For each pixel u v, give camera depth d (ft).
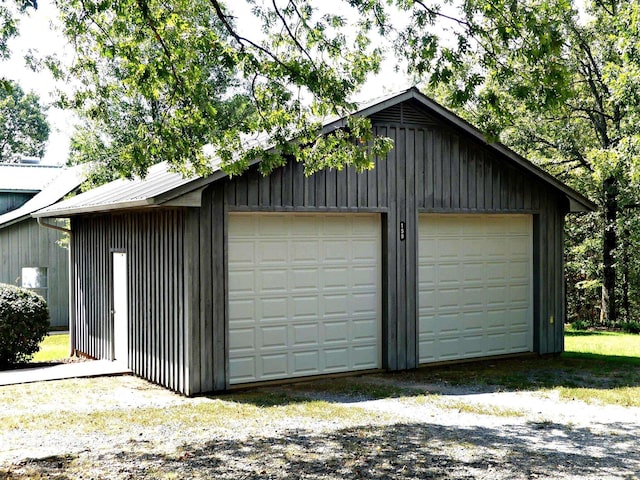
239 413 29.71
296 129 32.22
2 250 76.23
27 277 77.77
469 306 43.45
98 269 47.09
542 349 45.52
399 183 39.99
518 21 24.48
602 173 59.57
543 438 25.62
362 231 39.50
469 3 25.26
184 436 25.75
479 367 41.73
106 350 45.73
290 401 32.27
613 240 74.23
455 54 26.18
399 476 21.08
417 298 40.75
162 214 36.55
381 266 39.99
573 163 74.13
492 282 44.34
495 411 30.17
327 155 32.01
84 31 29.17
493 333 44.42
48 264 78.28
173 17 28.43
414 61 26.96
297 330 37.45
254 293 36.19
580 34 67.92
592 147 72.74
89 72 31.14
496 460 22.72
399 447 24.20
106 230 45.42
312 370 37.96
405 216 40.19
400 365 40.11
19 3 26.14
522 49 25.09
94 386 36.63
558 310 46.24
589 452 23.81
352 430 26.61
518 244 45.37
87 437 25.67
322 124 34.73
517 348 45.34
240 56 28.89
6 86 26.78
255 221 36.24
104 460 22.57
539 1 25.63
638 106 50.72
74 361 47.55
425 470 21.65
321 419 28.58
